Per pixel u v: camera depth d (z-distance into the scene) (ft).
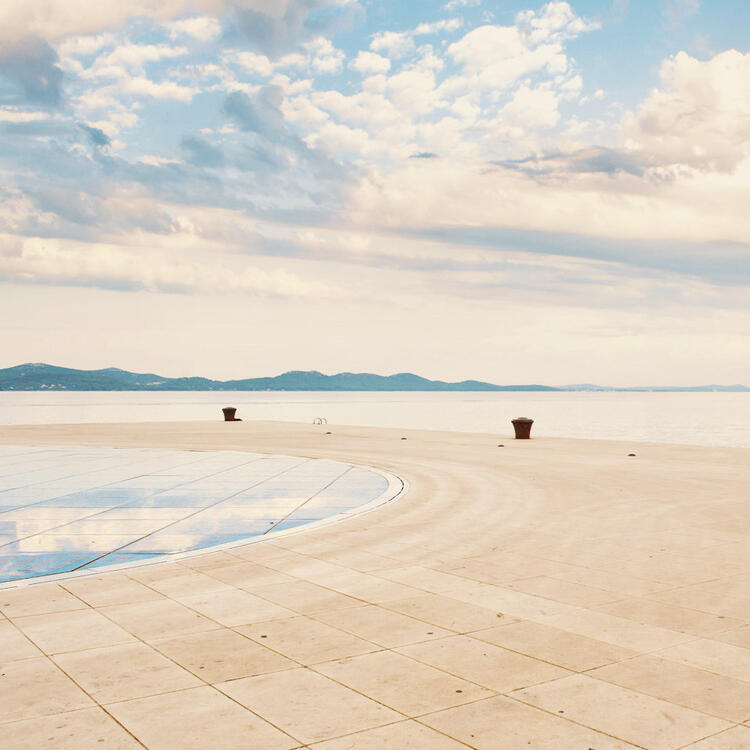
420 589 24.58
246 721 14.79
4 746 13.70
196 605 22.77
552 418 436.76
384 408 627.46
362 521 36.96
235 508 41.04
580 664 17.85
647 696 16.01
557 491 48.06
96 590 24.50
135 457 71.26
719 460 69.10
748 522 36.91
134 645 19.17
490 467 62.69
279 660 18.10
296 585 25.11
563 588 24.66
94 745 13.76
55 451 78.28
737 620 21.26
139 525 36.09
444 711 15.25
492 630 20.38
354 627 20.63
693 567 27.55
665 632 20.21
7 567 27.84
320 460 68.54
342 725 14.61
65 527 35.55
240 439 97.14
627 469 61.31
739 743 13.89
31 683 16.67
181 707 15.42
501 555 29.60
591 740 14.01
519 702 15.71
